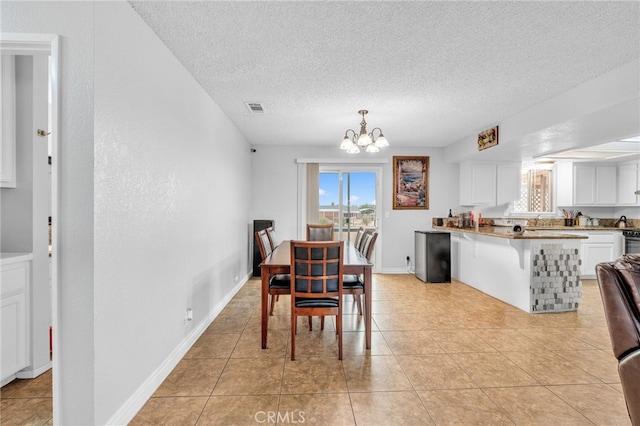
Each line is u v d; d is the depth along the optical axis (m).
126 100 1.71
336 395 1.95
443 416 1.76
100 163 1.51
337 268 2.43
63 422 1.46
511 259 3.84
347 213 5.68
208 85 2.85
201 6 1.76
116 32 1.62
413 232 5.69
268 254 3.43
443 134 4.72
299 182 5.56
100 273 1.51
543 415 1.76
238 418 1.73
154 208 2.01
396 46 2.20
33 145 2.10
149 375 1.95
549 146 4.11
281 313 3.48
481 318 3.36
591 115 2.81
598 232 5.30
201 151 2.88
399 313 3.52
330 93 3.06
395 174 5.66
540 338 2.83
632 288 1.34
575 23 1.92
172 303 2.27
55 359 1.45
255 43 2.16
